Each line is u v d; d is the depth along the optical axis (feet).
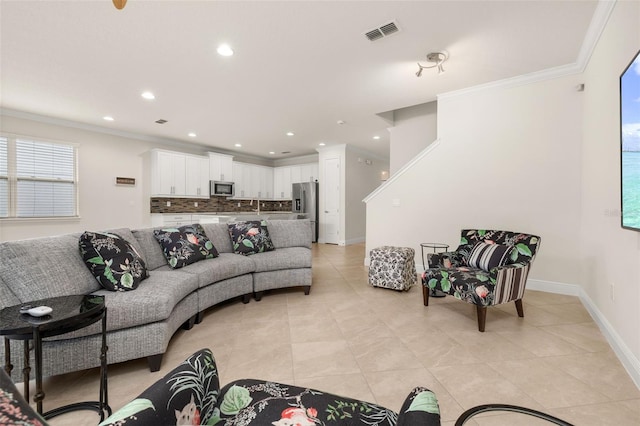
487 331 7.71
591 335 7.45
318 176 26.22
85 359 5.41
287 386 3.50
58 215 16.14
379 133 19.43
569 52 9.41
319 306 9.79
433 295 10.78
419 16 7.54
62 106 13.89
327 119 16.29
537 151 11.08
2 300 5.00
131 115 15.31
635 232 5.72
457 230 12.92
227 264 9.45
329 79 11.19
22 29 7.89
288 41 8.62
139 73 10.53
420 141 16.98
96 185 17.60
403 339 7.30
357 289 11.76
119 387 5.46
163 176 19.97
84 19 7.52
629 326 5.94
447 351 6.68
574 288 10.51
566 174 10.57
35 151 15.34
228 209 25.27
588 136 9.38
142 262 7.50
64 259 6.00
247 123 16.98
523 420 4.51
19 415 1.24
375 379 5.63
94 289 6.45
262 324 8.31
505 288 7.82
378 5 7.14
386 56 9.53
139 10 7.19
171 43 8.64
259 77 10.94
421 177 13.84
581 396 5.07
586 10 7.33
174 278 7.57
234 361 6.31
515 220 11.57
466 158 12.59
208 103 13.64
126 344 5.75
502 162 11.78
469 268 9.42
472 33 8.31
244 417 2.92
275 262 10.66
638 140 5.34
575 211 10.44
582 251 10.16
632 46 5.88
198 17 7.49
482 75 11.07
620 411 4.69
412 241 14.24
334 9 7.25
